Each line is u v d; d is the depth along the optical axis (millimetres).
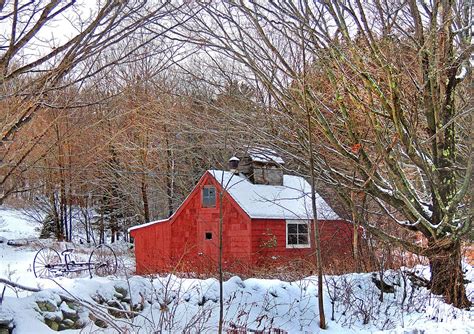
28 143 5156
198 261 18578
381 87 9828
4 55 4109
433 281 10266
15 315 6004
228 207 18609
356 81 10266
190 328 6738
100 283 7191
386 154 9594
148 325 6930
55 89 4586
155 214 33750
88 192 29562
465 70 10406
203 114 12242
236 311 7801
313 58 10297
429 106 10148
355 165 9875
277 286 8828
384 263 10758
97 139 7660
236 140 11641
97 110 6062
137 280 7699
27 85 4508
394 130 10984
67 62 4340
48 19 4145
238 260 16766
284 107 10086
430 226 9992
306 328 7910
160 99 12734
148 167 26938
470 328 7617
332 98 10859
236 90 12172
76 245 27969
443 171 10453
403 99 9914
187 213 19688
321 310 7984
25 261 21812
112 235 33156
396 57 9500
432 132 10398
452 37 9867
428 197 11984
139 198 31531
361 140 10055
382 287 9641
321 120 9789
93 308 5305
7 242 28281
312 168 8266
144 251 20609
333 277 9773
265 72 10734
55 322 6305
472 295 11219
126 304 7199
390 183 11023
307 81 9469
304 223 17734
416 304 9609
